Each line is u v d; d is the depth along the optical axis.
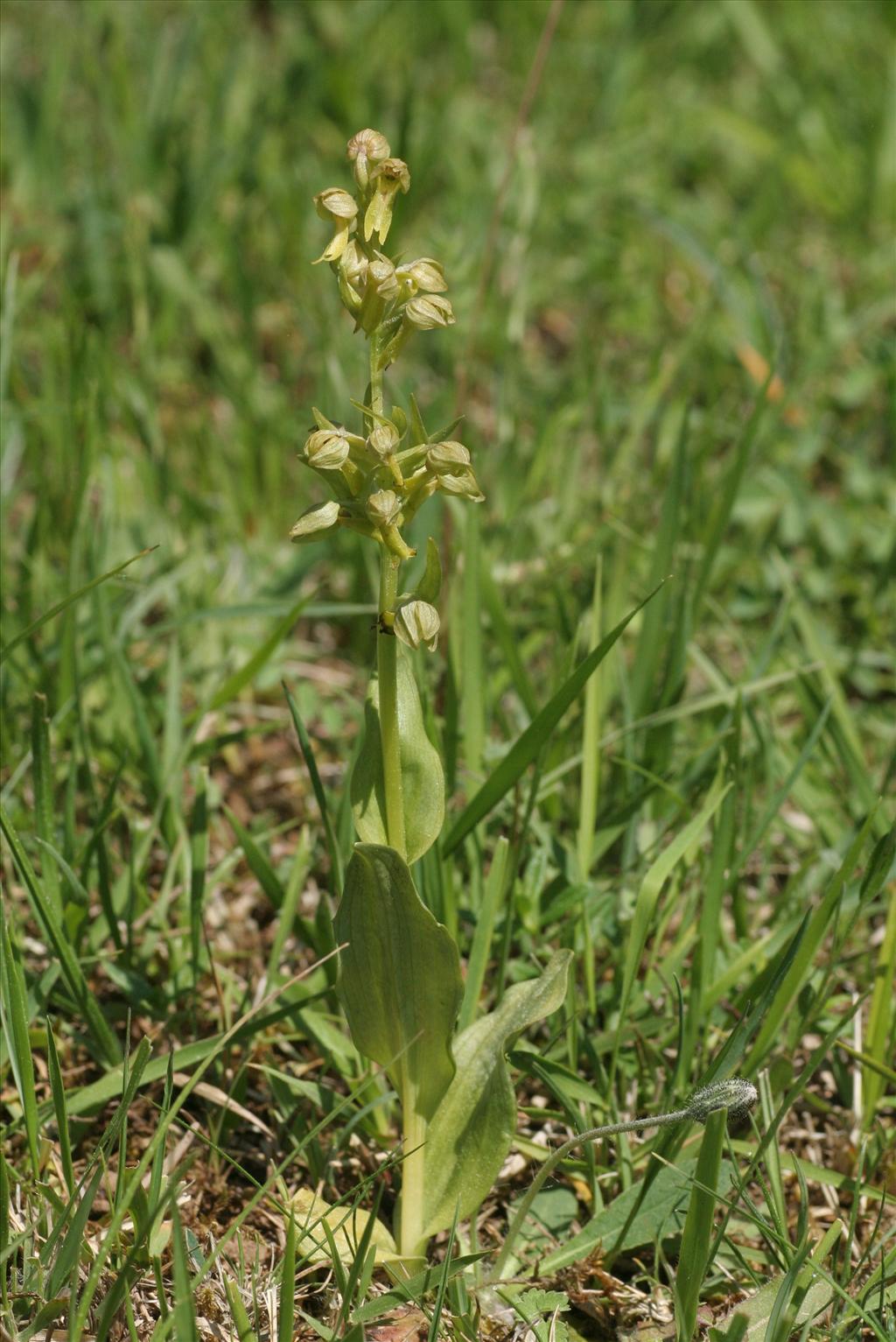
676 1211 2.01
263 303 4.68
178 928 2.57
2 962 1.90
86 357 3.46
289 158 5.27
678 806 2.65
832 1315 1.88
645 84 6.14
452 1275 1.87
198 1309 1.89
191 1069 2.27
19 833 2.65
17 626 3.01
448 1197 1.94
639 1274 2.06
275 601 2.93
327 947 2.32
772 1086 2.13
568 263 5.03
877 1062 2.19
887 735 3.23
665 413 3.95
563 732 2.68
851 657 3.33
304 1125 2.17
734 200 5.57
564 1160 2.11
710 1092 1.72
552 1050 2.28
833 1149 2.28
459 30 5.71
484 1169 1.92
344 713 3.29
